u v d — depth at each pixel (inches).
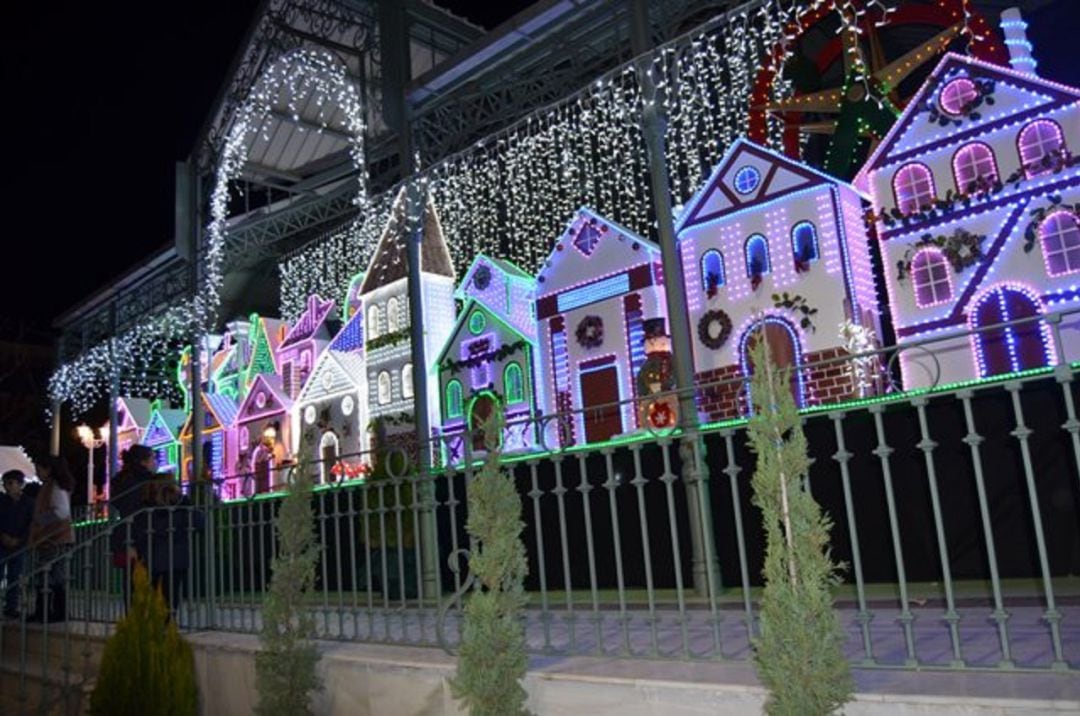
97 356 1009.5
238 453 997.8
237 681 253.1
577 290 623.2
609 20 426.6
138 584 263.0
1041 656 166.4
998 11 521.7
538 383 651.5
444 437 228.4
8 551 384.5
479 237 753.6
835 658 137.9
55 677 310.3
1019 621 209.3
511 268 716.0
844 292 479.8
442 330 807.1
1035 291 416.8
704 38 507.2
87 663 293.4
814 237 494.6
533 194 660.7
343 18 559.5
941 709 140.6
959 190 444.8
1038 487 275.0
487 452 191.9
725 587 332.8
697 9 434.3
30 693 313.7
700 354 529.0
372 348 831.7
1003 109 436.5
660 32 443.2
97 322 1040.2
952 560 288.7
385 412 805.9
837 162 513.3
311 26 584.1
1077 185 409.4
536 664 199.3
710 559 189.2
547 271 645.9
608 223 609.6
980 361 426.6
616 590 356.2
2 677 332.2
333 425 876.6
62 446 1220.5
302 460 243.9
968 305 434.3
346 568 410.6
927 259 451.5
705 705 164.7
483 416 684.7
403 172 472.4
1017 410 155.0
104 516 416.8
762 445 149.1
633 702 173.9
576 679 182.4
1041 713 133.2
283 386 995.9
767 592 144.1
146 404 1263.5
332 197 749.3
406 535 377.7
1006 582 272.5
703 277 536.4
